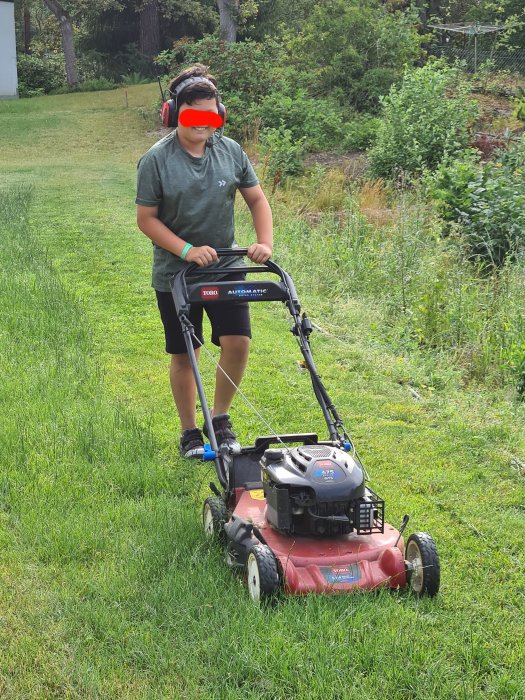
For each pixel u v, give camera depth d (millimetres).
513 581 4027
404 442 5742
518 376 7090
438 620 3615
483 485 5137
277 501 3658
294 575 3619
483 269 10773
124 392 6551
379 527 3820
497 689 3201
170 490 4918
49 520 4438
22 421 5746
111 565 4023
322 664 3213
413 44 25203
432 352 8016
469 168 12281
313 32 25672
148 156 4797
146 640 3414
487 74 25906
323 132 21875
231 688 3141
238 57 24906
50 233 12664
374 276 10242
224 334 5086
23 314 8344
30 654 3352
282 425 5980
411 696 3150
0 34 38531
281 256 11188
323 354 7691
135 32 45750
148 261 11070
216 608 3600
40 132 27750
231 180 4918
